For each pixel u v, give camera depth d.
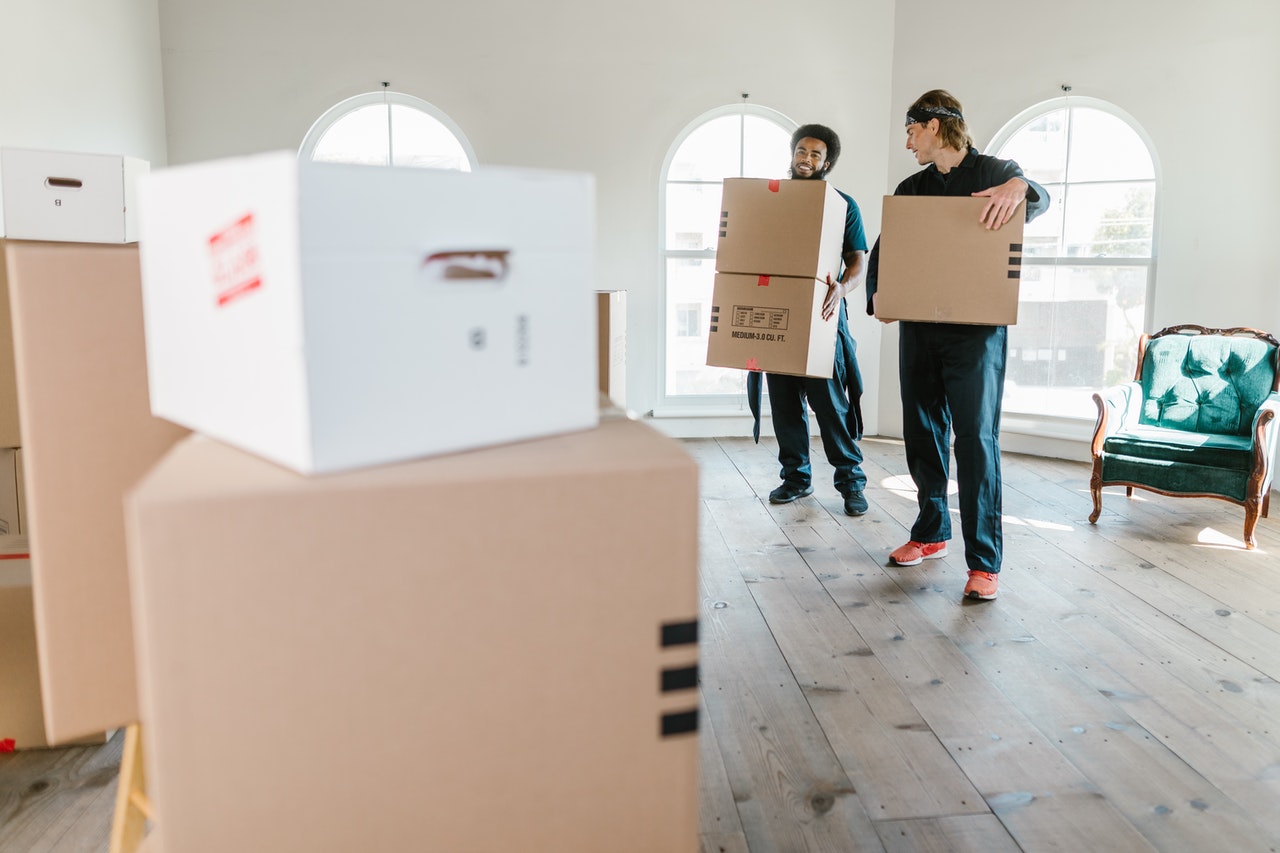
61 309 1.04
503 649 0.85
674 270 6.05
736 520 4.16
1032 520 4.15
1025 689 2.52
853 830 1.92
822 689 2.53
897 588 3.29
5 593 2.13
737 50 5.81
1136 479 3.99
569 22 5.76
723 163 5.96
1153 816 1.96
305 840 0.83
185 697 0.78
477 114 5.78
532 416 0.95
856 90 5.82
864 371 6.01
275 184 0.78
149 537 0.76
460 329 0.88
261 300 0.82
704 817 1.96
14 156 2.82
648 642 0.88
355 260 0.81
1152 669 2.63
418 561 0.81
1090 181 5.27
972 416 3.07
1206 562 3.56
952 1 5.52
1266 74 4.67
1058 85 5.26
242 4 5.61
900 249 3.05
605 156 5.86
